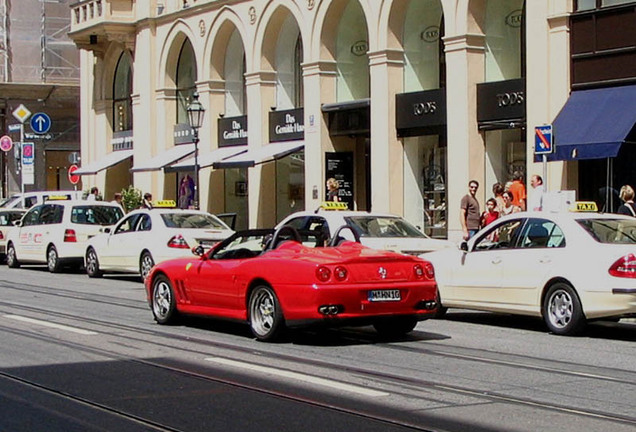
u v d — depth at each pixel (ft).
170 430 27.37
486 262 50.96
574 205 55.47
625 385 33.63
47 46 167.63
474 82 85.97
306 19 104.17
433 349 42.39
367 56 102.94
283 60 113.09
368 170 104.73
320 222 60.85
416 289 43.32
